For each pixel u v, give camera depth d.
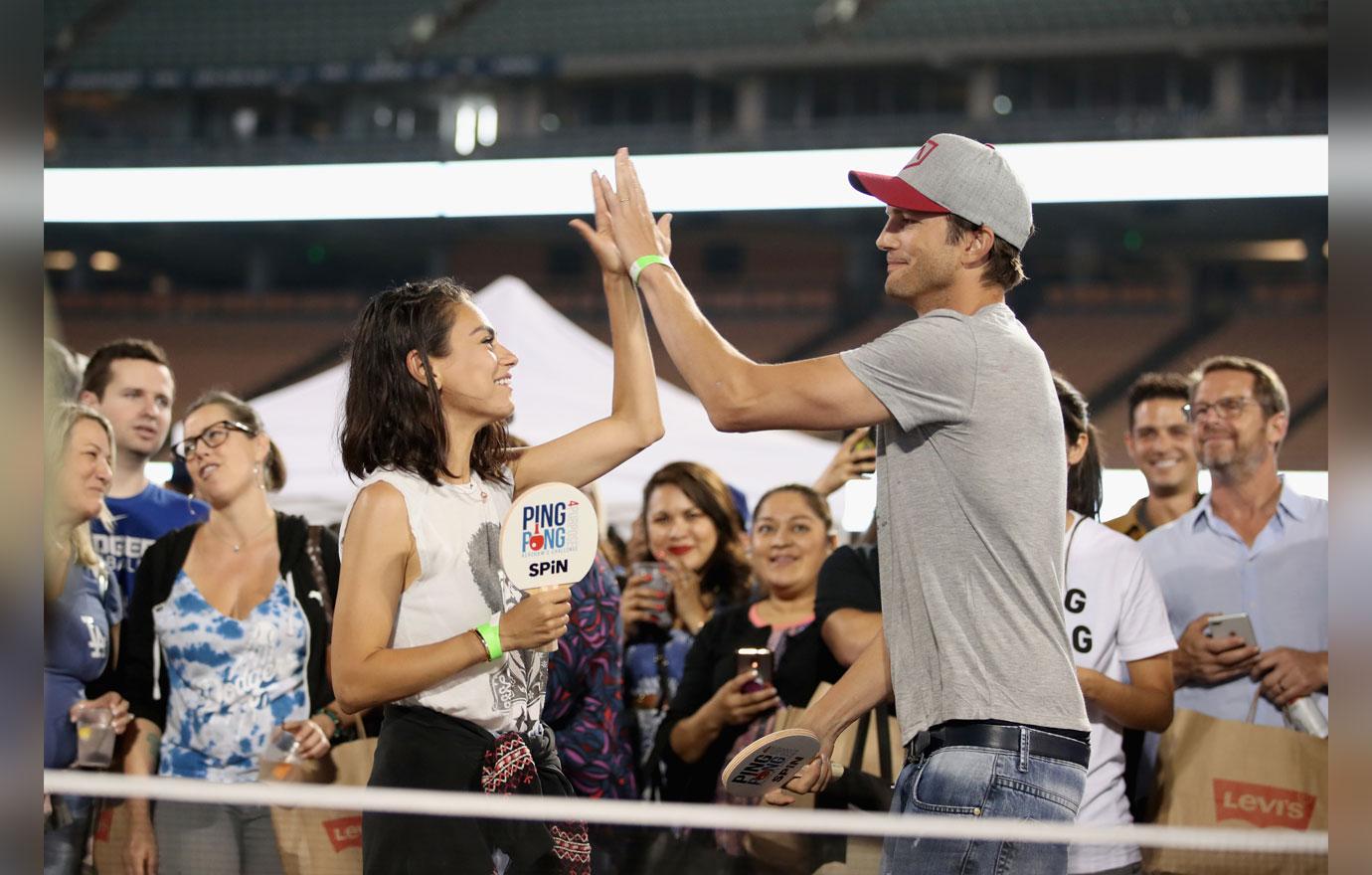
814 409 2.63
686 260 29.73
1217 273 27.48
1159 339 25.22
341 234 26.22
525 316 8.75
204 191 23.38
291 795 2.72
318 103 30.84
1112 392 24.44
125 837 3.37
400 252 30.06
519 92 29.05
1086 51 26.25
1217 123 20.86
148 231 27.47
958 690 2.58
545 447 3.04
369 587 2.62
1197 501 4.70
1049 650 2.60
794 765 2.87
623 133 23.78
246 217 23.31
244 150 24.52
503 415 2.80
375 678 2.54
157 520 4.61
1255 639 3.94
